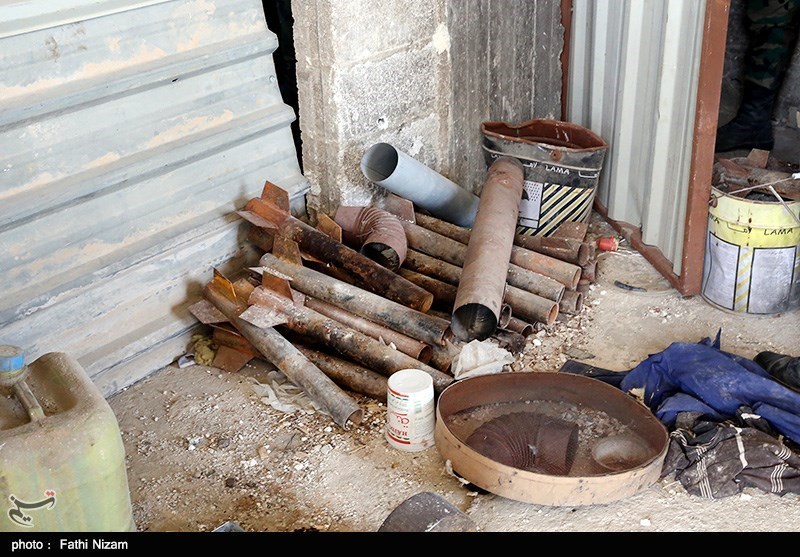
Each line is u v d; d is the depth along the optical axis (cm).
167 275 415
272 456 360
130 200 398
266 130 442
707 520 321
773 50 591
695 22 408
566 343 429
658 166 462
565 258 455
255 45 424
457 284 438
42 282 375
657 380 383
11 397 288
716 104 405
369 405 387
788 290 431
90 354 393
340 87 431
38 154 365
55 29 358
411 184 457
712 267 440
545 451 346
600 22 495
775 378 390
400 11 443
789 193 423
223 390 400
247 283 416
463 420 365
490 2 484
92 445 274
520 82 525
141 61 389
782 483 331
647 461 326
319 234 432
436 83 480
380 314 401
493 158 497
